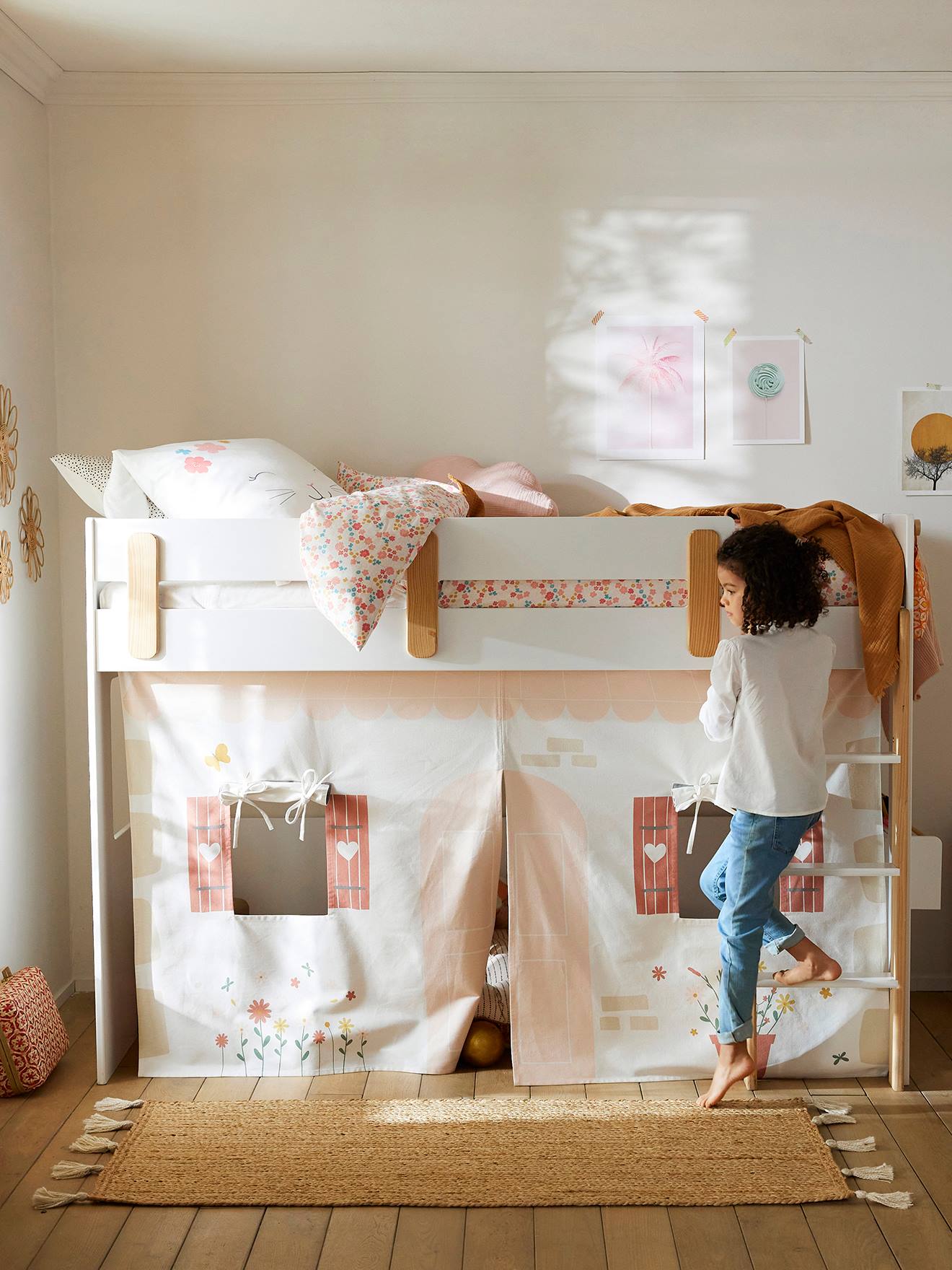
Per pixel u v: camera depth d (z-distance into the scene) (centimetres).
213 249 307
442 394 310
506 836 296
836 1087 245
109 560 237
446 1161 213
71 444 307
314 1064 250
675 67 296
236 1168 212
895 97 302
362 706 245
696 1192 203
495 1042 253
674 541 232
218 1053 251
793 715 221
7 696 272
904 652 237
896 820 241
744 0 257
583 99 304
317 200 306
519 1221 196
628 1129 225
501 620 234
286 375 309
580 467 310
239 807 249
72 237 305
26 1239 191
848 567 237
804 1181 206
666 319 308
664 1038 246
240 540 233
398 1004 249
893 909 243
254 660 236
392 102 304
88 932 312
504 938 286
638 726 242
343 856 247
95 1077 251
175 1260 185
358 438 310
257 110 305
